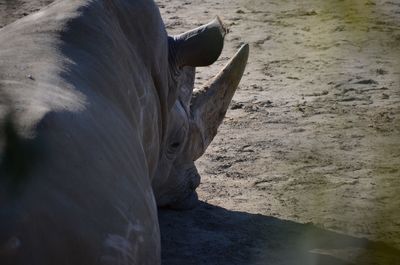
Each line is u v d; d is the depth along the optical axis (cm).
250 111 3009
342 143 2667
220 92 2100
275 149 2605
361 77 3450
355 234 1980
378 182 2300
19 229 1019
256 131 2783
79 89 1341
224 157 2512
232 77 2112
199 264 1831
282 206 2142
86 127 1249
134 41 1664
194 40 1845
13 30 1490
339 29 4047
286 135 2750
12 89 1227
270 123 2875
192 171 2072
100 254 1150
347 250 1898
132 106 1523
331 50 3816
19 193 1041
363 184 2289
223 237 1958
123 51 1579
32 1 4456
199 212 2081
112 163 1268
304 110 3033
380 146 2642
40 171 1097
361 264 1823
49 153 1125
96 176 1204
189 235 1962
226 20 4375
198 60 1856
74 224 1109
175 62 1838
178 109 1952
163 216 2048
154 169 1703
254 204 2153
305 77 3478
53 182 1108
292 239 1953
